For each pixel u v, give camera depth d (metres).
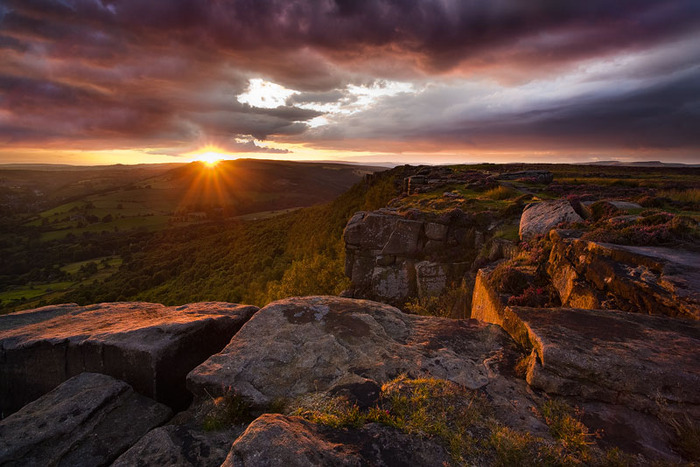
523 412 3.64
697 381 3.39
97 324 6.42
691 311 4.62
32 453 3.79
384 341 5.18
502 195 21.44
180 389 5.61
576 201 14.62
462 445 3.10
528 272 9.27
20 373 5.83
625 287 5.78
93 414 4.44
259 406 4.04
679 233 7.24
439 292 16.12
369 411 3.50
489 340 5.19
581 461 2.98
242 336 5.38
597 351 3.89
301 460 2.65
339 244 31.39
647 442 3.20
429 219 17.45
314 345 5.05
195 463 3.38
